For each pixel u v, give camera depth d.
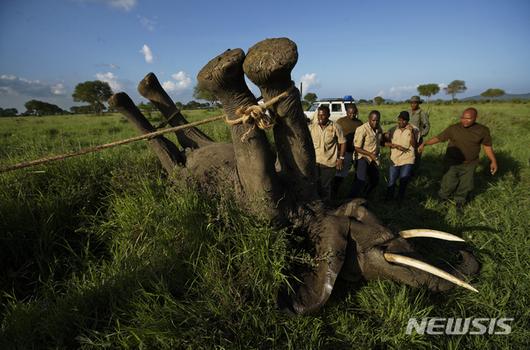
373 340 2.32
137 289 2.50
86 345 2.23
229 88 2.28
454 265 2.97
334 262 2.50
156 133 2.65
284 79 2.18
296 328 2.35
